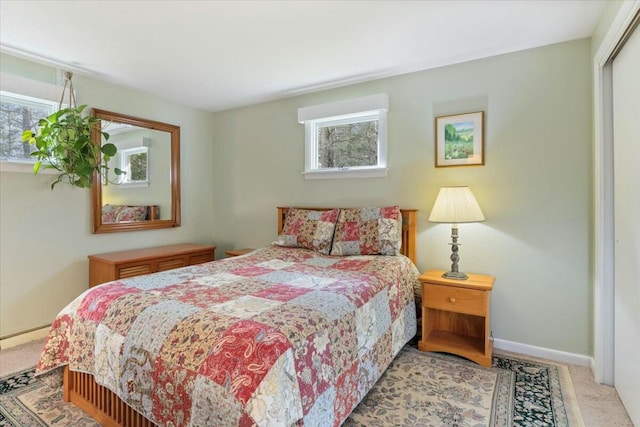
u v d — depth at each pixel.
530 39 2.31
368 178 3.12
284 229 3.24
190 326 1.37
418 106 2.87
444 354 2.44
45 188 2.77
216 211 4.15
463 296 2.33
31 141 2.54
